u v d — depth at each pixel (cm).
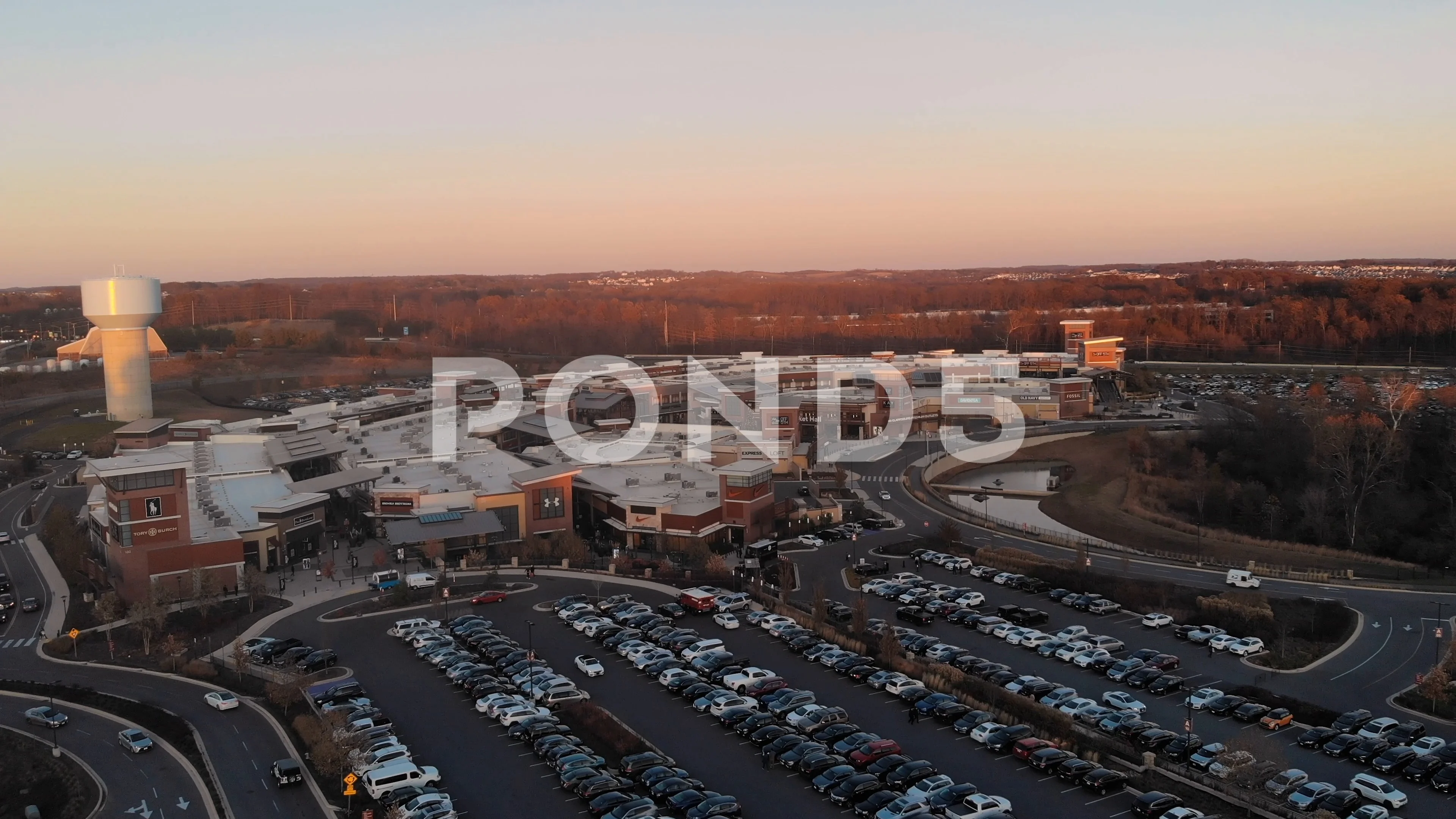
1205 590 11525
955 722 8106
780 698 8450
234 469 15550
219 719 8494
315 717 8312
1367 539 14588
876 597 11738
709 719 8325
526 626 10625
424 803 6744
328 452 17238
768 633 10369
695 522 13538
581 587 12056
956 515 15900
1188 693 8750
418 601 11475
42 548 14538
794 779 7300
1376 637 9981
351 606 11312
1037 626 10606
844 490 17300
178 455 14075
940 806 6712
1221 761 7119
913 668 9144
